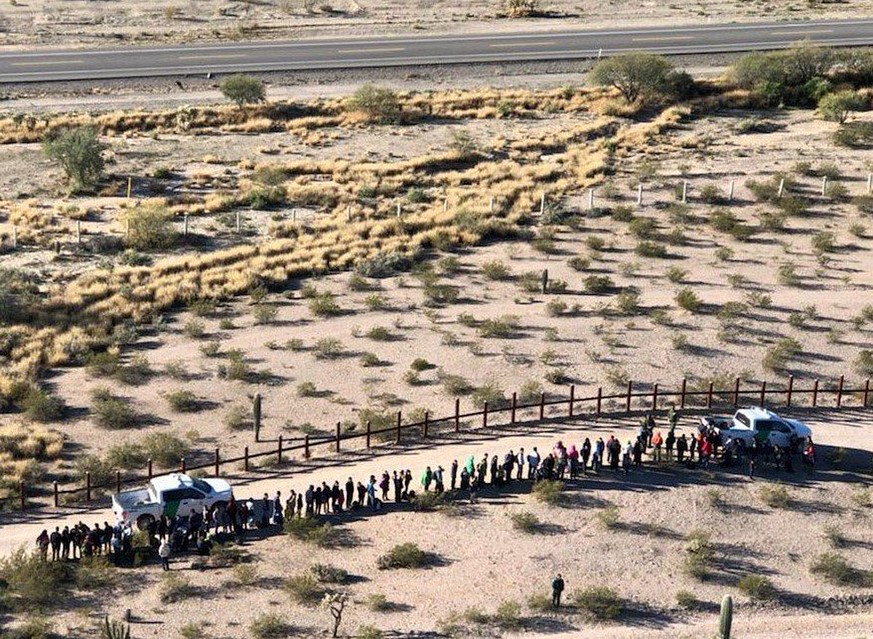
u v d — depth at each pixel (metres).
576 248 67.56
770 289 62.06
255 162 82.19
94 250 68.19
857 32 106.06
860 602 39.22
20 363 54.41
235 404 51.53
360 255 67.00
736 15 113.88
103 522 42.91
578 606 38.03
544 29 109.88
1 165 81.25
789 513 43.50
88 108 91.25
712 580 39.81
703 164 79.25
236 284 62.91
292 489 44.38
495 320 58.53
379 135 88.00
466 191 76.62
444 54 102.50
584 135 86.94
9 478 45.34
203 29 109.88
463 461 47.03
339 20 113.69
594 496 43.94
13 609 37.22
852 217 70.50
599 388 51.44
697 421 50.38
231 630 36.19
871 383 53.78
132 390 52.66
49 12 115.44
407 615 37.22
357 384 53.12
